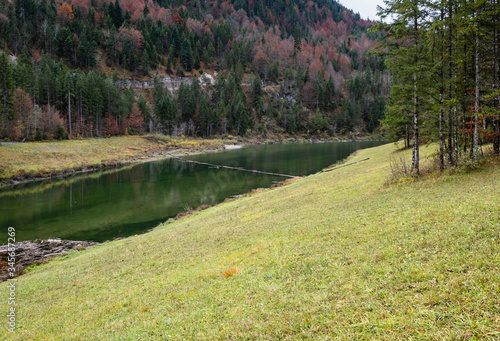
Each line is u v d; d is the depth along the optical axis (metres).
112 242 25.19
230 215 25.00
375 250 9.08
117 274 14.86
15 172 54.47
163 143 114.19
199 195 43.84
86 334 8.82
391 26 19.67
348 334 5.36
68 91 95.69
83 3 176.62
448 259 6.99
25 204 39.84
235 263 11.84
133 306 10.17
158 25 192.12
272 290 8.29
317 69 189.50
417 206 12.93
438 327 4.84
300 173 58.50
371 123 165.62
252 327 6.60
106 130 109.44
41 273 18.84
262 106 170.38
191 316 8.04
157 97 140.38
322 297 7.04
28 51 131.62
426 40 18.39
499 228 7.93
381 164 35.91
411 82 20.28
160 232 24.92
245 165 73.94
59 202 40.88
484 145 25.89
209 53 194.75
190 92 145.38
